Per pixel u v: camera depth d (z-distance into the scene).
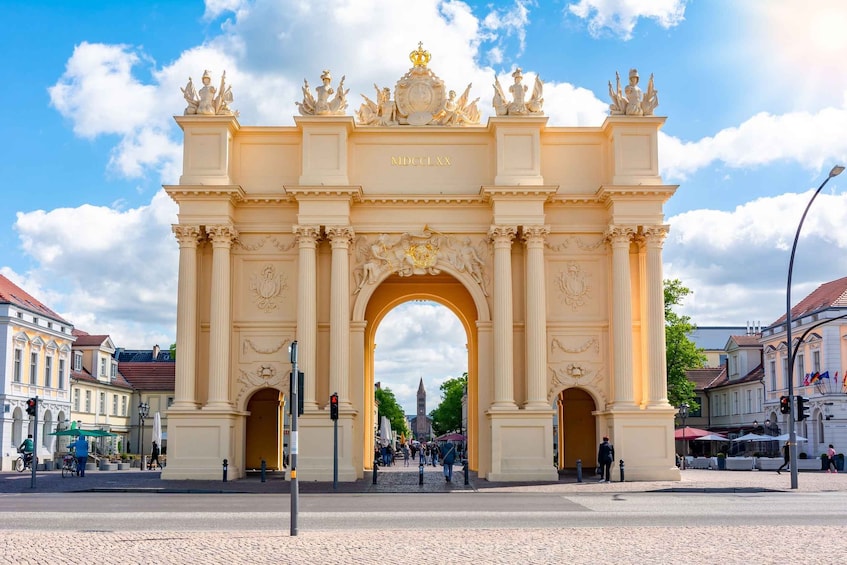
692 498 35.31
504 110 50.78
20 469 69.31
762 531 22.16
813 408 82.50
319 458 48.12
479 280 50.91
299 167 51.53
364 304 50.66
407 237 50.94
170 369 115.88
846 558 17.77
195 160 50.31
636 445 48.72
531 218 49.81
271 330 50.75
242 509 30.02
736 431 104.06
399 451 119.06
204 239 50.75
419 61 52.62
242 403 50.41
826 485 44.28
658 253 49.94
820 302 85.00
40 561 17.44
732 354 108.75
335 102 50.72
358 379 50.41
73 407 94.62
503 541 20.36
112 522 25.44
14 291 81.38
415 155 51.56
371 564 17.17
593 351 50.81
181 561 17.50
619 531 22.25
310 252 49.75
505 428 48.44
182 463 48.59
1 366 75.06
